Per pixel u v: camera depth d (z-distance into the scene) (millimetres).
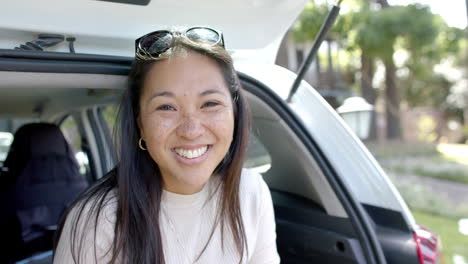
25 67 1208
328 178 1634
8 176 2258
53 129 2348
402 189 7090
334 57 14125
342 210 1634
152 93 1209
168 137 1211
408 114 15461
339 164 1671
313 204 1819
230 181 1396
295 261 1856
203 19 1492
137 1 1316
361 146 1738
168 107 1210
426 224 5621
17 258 2098
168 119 1206
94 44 1395
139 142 1310
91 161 2914
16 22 1210
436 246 1631
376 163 1735
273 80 1748
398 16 9445
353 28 9938
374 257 1589
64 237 1234
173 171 1244
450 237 5082
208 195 1382
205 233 1366
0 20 1188
